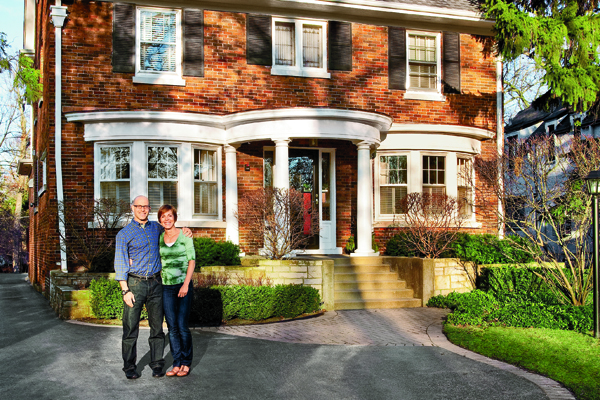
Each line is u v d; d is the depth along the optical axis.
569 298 10.15
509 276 11.91
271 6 13.81
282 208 11.66
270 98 13.83
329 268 11.05
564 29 13.10
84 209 11.69
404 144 14.52
